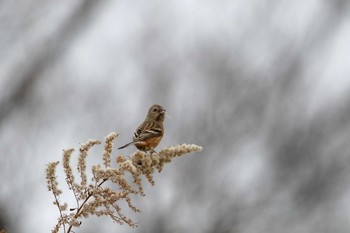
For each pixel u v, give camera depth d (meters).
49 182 6.57
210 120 21.83
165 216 20.05
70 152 6.61
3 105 17.97
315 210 21.34
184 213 20.31
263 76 23.09
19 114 18.16
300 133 22.36
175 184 20.59
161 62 22.89
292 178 21.69
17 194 17.08
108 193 6.61
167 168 20.70
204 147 21.33
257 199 21.19
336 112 22.88
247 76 22.95
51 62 19.05
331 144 22.33
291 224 21.02
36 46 18.61
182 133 21.58
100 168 6.61
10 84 18.11
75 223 6.52
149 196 19.98
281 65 23.38
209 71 22.89
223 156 21.45
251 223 20.80
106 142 6.73
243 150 21.77
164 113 10.60
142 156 6.84
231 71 22.95
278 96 22.89
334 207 21.39
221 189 20.86
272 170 21.77
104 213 6.61
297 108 22.70
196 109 21.97
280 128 22.33
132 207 6.65
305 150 22.17
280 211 21.11
